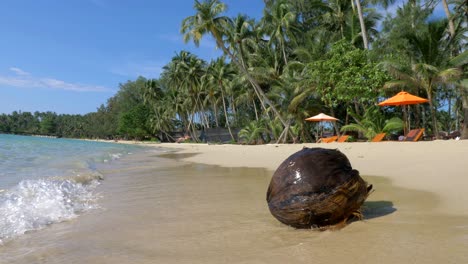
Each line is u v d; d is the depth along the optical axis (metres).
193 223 4.26
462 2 20.95
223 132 49.75
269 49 34.41
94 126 97.44
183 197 6.19
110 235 3.85
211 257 2.98
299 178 3.70
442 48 19.53
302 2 33.78
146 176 9.63
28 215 4.75
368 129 19.75
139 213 4.96
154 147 37.84
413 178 6.72
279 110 29.77
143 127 72.38
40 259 3.13
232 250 3.14
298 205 3.60
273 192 3.88
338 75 21.02
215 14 26.72
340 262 2.66
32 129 133.62
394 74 18.59
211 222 4.26
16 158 15.74
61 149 25.84
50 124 127.25
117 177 9.47
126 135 88.38
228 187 7.23
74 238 3.76
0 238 3.80
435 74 18.05
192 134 61.47
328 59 22.64
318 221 3.65
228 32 28.64
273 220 4.25
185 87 53.00
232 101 50.03
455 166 7.44
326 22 29.88
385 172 7.96
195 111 60.00
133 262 2.96
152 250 3.27
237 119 49.94
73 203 5.70
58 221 4.55
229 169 11.14
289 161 3.93
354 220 3.88
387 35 21.17
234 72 44.19
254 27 36.94
